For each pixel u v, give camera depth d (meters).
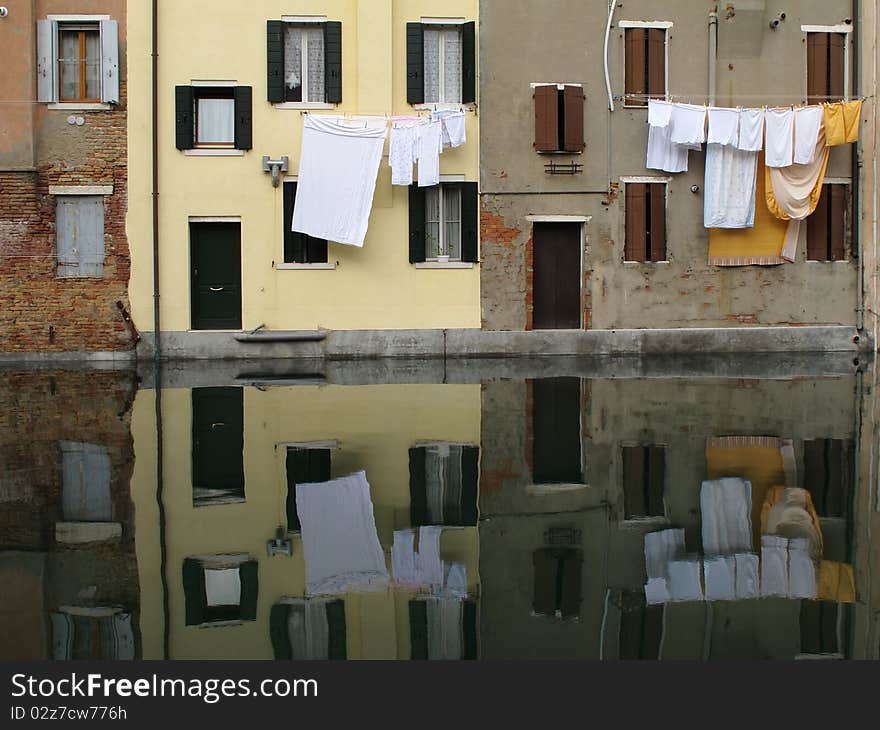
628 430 10.27
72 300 19.11
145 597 5.11
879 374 15.88
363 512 6.92
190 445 9.49
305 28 19.64
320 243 19.70
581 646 4.48
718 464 8.48
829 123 19.61
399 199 19.70
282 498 7.33
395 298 19.77
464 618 4.83
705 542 6.14
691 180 20.27
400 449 9.26
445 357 19.59
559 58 19.95
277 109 19.48
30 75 18.75
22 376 16.36
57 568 5.61
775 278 20.39
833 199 20.47
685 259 20.33
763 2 20.03
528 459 8.77
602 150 20.12
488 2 19.80
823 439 9.66
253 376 16.14
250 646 4.46
